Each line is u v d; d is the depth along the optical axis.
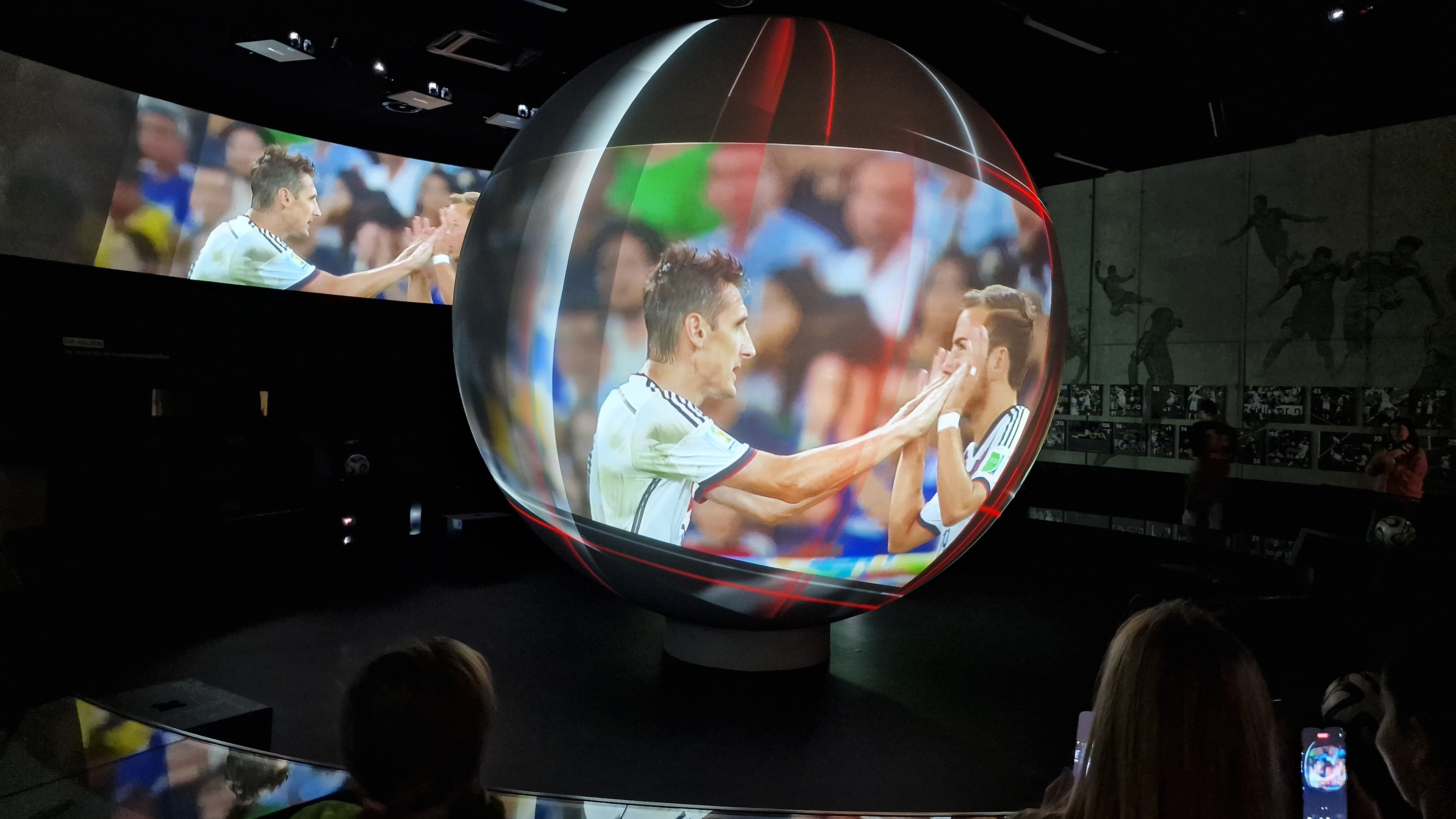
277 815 2.95
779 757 3.82
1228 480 10.80
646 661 5.09
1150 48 7.75
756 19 4.69
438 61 8.90
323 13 7.96
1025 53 8.08
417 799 1.86
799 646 4.95
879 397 3.88
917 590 6.80
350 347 11.21
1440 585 3.96
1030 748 3.94
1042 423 4.70
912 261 3.91
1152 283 12.15
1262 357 11.01
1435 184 9.45
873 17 7.64
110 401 8.70
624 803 3.02
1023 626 5.84
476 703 1.88
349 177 10.48
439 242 11.33
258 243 9.72
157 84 9.03
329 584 7.05
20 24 7.69
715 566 4.14
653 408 3.93
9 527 7.78
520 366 4.26
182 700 3.85
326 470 8.86
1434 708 2.45
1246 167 11.05
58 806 2.94
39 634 5.67
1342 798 2.57
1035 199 4.57
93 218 8.30
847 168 3.91
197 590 6.79
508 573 7.52
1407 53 7.64
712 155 3.93
